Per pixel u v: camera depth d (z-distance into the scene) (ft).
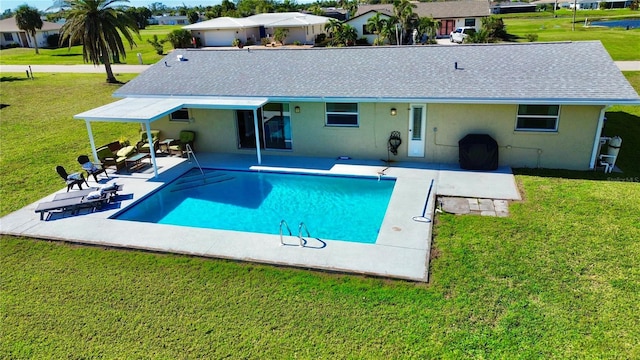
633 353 23.43
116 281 32.01
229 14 267.59
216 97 55.98
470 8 189.47
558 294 28.14
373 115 52.95
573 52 52.37
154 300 29.71
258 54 65.46
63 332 27.17
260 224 41.06
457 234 36.06
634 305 26.89
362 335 25.66
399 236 36.09
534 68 50.57
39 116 85.51
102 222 41.11
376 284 30.12
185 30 188.03
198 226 41.24
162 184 50.03
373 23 166.20
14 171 56.59
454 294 28.63
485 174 48.49
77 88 110.22
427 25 162.30
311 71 58.18
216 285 30.99
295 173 52.03
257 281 31.19
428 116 51.19
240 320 27.43
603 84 45.88
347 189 47.98
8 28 225.56
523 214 38.73
